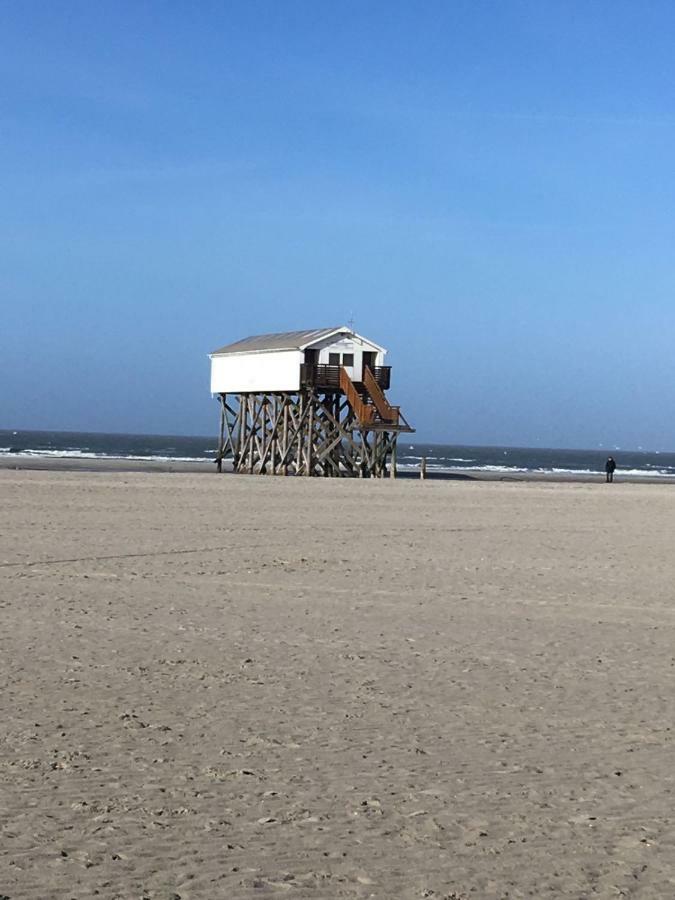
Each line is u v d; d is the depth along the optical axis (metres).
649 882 6.75
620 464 159.88
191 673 12.38
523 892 6.56
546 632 15.55
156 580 19.92
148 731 9.89
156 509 34.38
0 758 8.95
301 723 10.28
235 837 7.32
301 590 19.09
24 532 27.00
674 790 8.48
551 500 43.84
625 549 26.77
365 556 24.11
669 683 12.38
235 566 22.03
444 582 20.44
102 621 15.63
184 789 8.27
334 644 14.28
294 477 58.25
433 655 13.71
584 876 6.81
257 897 6.41
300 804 7.99
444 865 6.93
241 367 70.81
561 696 11.62
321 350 65.69
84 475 50.47
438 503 40.53
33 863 6.82
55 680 11.88
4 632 14.62
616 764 9.14
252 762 9.00
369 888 6.56
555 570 22.48
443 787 8.45
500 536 29.25
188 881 6.61
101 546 24.73
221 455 73.38
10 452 105.94
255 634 14.88
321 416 67.25
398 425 65.44
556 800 8.20
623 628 16.02
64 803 7.91
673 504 43.44
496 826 7.62
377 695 11.48
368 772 8.79
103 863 6.84
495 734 10.03
